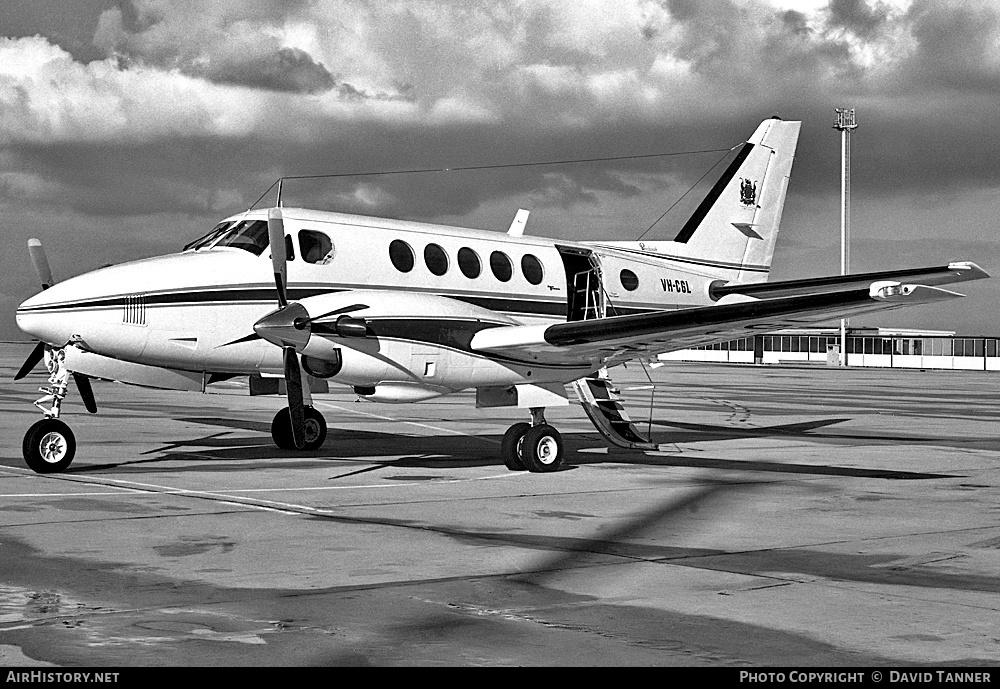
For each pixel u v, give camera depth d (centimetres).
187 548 873
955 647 607
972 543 931
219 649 594
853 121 6203
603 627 646
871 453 1758
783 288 1980
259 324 1334
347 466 1490
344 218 1561
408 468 1484
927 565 834
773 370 6594
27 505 1092
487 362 1447
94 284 1365
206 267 1431
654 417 2550
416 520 1031
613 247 1962
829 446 1881
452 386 1436
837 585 760
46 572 778
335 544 899
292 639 615
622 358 1554
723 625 651
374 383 1395
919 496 1240
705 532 983
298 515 1050
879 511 1120
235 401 3011
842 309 1287
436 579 771
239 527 976
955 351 7838
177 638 613
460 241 1661
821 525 1027
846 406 3091
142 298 1377
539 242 1788
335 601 703
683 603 705
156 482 1285
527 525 1010
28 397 3108
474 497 1200
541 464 1462
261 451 1670
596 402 1591
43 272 1463
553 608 691
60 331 1344
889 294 1195
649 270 1944
